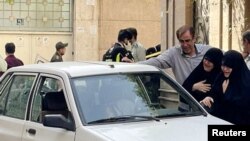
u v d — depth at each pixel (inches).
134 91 273.0
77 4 858.8
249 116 288.5
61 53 605.0
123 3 869.8
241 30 484.4
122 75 279.3
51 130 258.4
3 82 316.8
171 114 268.1
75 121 247.1
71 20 868.6
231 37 507.2
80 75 269.1
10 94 307.1
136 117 258.2
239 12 491.8
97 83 268.5
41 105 276.2
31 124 276.2
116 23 869.8
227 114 290.8
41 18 863.7
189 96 285.4
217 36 539.2
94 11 863.1
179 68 337.1
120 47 459.8
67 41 870.4
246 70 288.4
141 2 873.5
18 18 858.1
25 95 292.7
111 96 265.0
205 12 576.1
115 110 259.0
